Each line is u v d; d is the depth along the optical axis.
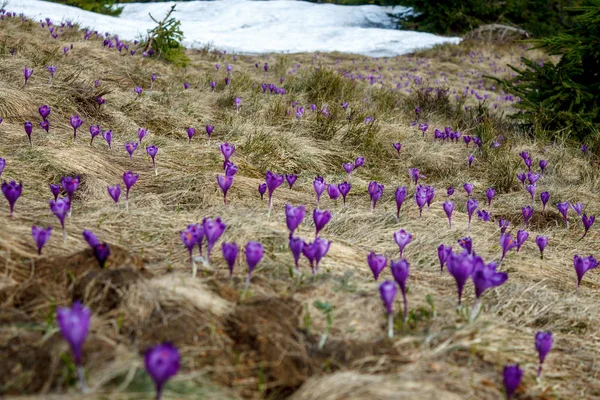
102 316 2.41
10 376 1.98
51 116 5.91
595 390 2.54
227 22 21.84
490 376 2.42
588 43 8.03
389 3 25.55
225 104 7.97
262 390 2.15
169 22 10.27
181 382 2.03
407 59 18.34
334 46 19.59
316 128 7.21
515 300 3.33
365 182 5.82
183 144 6.04
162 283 2.64
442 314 2.82
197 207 4.41
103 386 1.95
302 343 2.39
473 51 20.25
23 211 3.60
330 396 2.01
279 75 11.60
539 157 7.24
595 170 6.78
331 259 3.46
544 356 2.45
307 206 4.78
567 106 8.28
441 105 9.67
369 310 2.72
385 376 2.19
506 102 13.07
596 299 3.66
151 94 7.60
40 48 8.46
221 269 3.13
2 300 2.48
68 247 3.14
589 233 5.07
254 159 6.00
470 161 6.51
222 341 2.36
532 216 5.29
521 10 23.58
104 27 14.38
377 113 8.41
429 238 4.20
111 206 3.99
